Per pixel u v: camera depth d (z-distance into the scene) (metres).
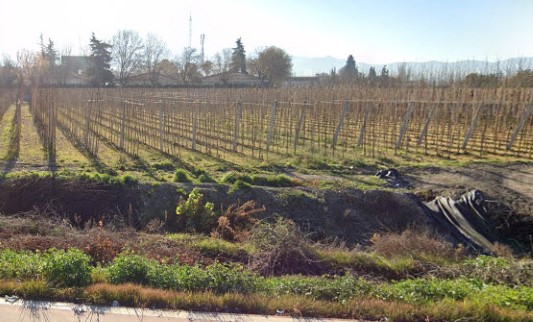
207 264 7.28
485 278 6.82
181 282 5.49
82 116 28.44
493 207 11.24
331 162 15.88
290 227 9.40
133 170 13.80
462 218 10.85
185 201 10.63
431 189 12.63
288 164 15.36
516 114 21.31
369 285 5.85
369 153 17.83
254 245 8.28
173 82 67.44
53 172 11.78
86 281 5.32
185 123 22.97
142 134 20.92
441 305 5.09
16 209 10.62
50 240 7.36
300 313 4.86
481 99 21.64
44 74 28.19
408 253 8.51
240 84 62.09
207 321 4.58
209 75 74.44
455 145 19.94
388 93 26.08
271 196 11.19
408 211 11.13
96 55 60.34
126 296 4.93
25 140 19.31
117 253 7.10
